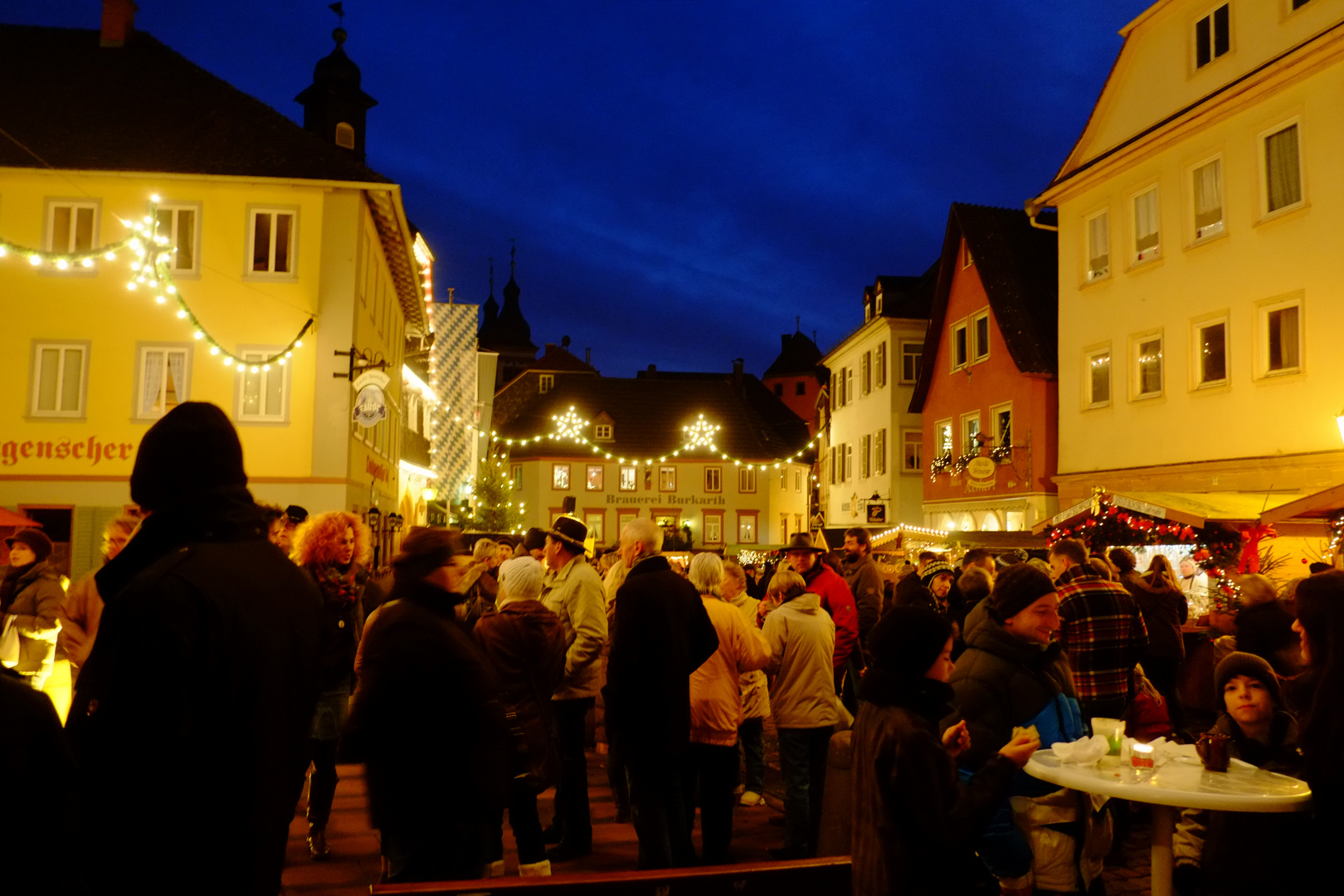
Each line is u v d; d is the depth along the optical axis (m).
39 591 6.80
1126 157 20.84
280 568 2.46
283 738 2.30
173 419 2.35
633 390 58.06
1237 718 4.13
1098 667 5.44
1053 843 3.72
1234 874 3.78
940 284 29.84
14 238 20.73
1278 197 17.08
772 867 3.40
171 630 2.06
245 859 2.18
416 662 3.47
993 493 26.41
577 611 6.16
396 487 30.83
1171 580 8.06
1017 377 25.28
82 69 23.36
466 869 3.55
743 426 57.50
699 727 5.61
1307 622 3.63
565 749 6.05
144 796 1.99
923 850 2.92
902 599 8.23
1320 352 16.06
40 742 2.01
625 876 3.22
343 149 28.92
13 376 20.64
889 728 2.99
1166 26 20.11
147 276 18.98
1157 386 20.11
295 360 21.05
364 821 6.77
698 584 6.14
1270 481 17.03
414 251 28.55
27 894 1.99
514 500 55.03
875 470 36.16
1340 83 15.74
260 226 21.31
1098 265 22.16
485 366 53.06
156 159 21.19
